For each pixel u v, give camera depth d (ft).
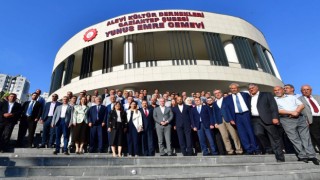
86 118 22.06
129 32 57.16
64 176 13.48
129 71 53.42
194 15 59.77
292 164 15.99
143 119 21.98
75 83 58.03
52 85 71.20
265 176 13.34
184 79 51.62
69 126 21.20
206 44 57.26
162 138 21.77
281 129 19.33
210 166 15.28
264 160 17.88
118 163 16.70
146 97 30.37
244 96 20.54
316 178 13.89
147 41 56.54
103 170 14.46
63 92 60.03
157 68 52.95
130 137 21.01
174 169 14.87
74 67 68.49
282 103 17.72
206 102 23.84
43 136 22.80
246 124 19.70
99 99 23.61
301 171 14.21
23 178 12.45
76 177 12.88
